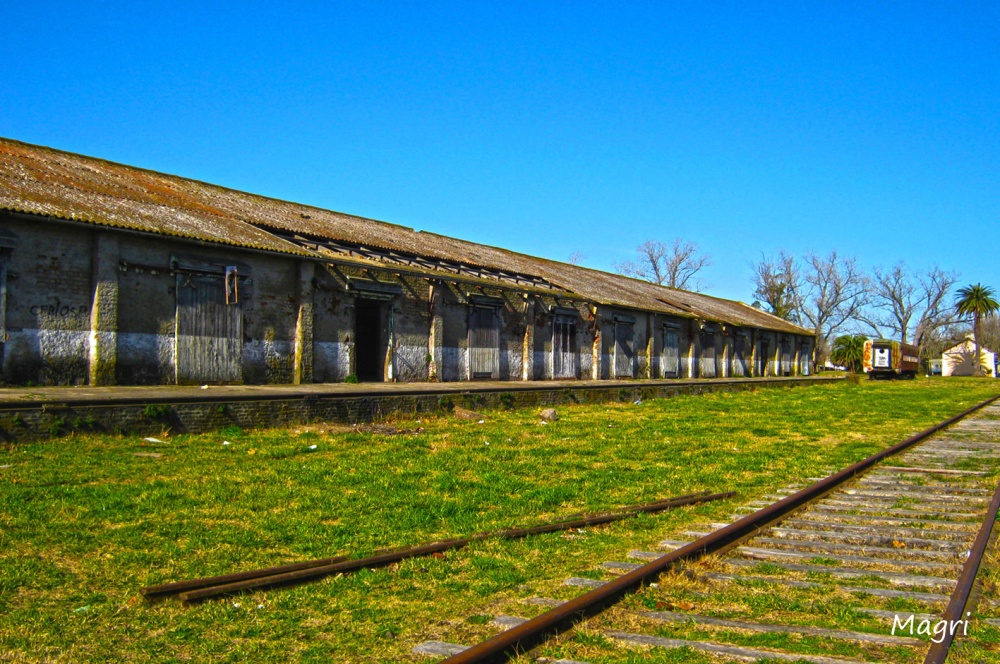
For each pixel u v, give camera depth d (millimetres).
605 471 11812
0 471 9938
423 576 6500
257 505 8812
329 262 20500
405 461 12141
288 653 4949
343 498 9305
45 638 5062
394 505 9078
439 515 8656
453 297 24688
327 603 5859
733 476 11688
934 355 103812
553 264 38688
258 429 14727
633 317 34031
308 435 14250
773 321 54188
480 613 5645
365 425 16203
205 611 5605
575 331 30359
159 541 7332
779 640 5016
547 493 9875
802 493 9500
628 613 5465
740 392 34688
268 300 19344
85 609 5562
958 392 40562
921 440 16078
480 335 25781
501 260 31609
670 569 6391
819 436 17016
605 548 7547
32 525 7562
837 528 8109
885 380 62625
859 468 11812
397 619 5531
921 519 8609
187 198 22406
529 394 21875
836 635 5066
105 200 18031
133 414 13031
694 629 5215
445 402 18953
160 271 17109
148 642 5055
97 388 15297
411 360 23109
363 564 6660
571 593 6059
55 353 15406
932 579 6285
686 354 38812
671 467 12391
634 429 17625
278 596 5957
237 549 7145
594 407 23469
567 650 4832
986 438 16781
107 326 16047
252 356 18906
